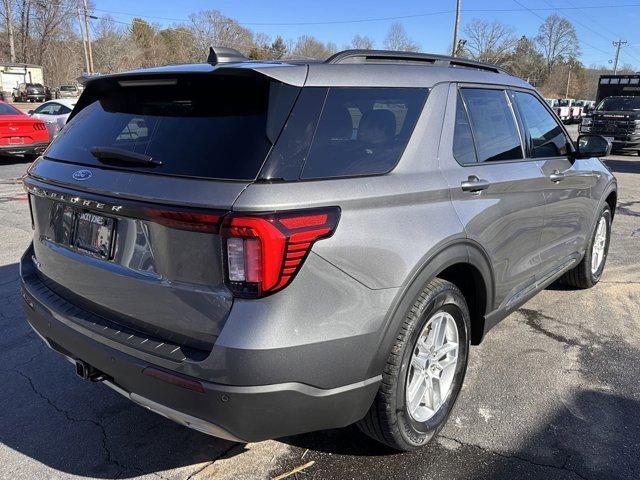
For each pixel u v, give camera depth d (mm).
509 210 3240
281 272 2057
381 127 2576
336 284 2203
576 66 103562
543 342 4137
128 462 2775
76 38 70625
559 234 4098
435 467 2736
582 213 4480
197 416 2154
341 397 2287
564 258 4359
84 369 2568
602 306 4887
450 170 2830
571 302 4969
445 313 2828
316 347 2152
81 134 2809
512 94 3637
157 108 2580
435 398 2904
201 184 2127
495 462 2779
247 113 2297
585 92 109812
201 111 2416
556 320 4555
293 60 2668
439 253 2602
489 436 2984
